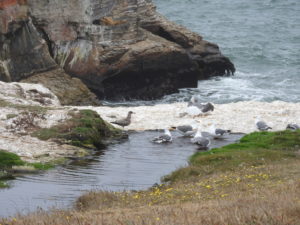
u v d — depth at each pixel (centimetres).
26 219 2314
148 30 9225
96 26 7856
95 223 2078
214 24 15812
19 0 7481
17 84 6469
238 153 4103
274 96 8469
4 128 4784
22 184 3569
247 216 1984
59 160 4241
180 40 9350
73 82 7694
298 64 11219
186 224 1959
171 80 8531
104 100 8069
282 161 3797
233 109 6334
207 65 9694
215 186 3077
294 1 19412
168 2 19375
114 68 7950
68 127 4925
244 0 19650
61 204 3070
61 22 7931
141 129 5591
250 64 11250
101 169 4041
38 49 7688
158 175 3878
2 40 7369
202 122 5762
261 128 5294
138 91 8269
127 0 8119
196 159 4088
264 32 14650
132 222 2030
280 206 2136
